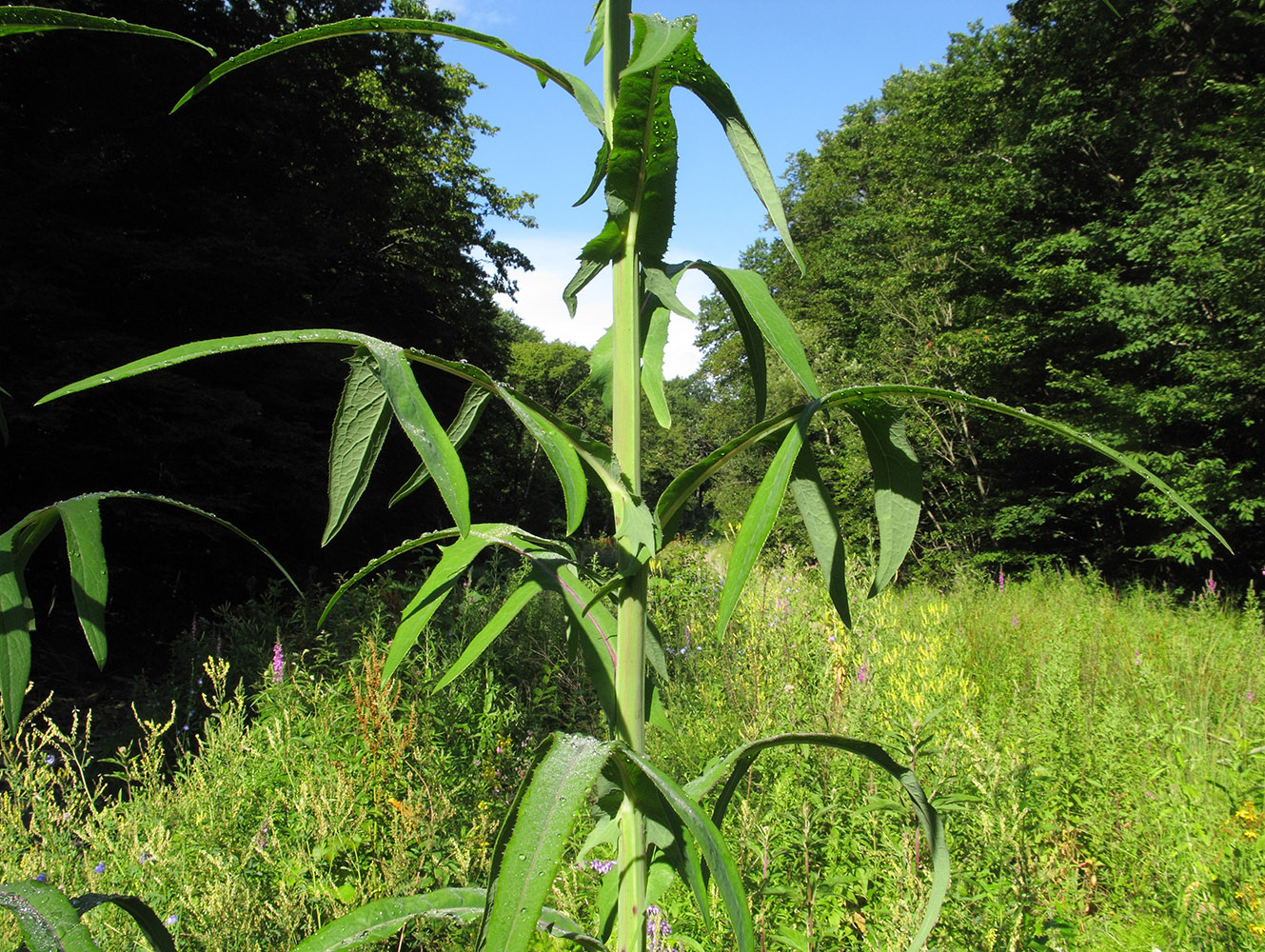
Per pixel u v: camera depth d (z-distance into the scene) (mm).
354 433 636
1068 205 12641
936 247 14016
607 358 910
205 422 8117
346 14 11000
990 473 13469
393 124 13023
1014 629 5965
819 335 20016
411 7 12922
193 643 5254
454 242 14812
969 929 1759
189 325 9219
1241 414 9820
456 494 532
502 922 464
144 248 8016
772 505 684
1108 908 2158
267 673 3475
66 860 2184
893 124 20859
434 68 13555
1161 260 10797
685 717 3777
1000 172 13156
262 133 9578
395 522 12281
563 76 771
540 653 4672
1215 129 10211
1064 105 12094
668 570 5988
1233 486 9375
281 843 2330
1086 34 11984
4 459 7430
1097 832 2428
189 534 8469
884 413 753
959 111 14734
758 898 1822
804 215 27484
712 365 26344
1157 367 10961
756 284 756
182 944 1857
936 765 2324
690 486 757
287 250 9391
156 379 7691
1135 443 10477
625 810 727
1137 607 7742
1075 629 5516
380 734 2691
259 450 8828
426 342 13883
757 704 3174
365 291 12203
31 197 7691
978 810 2082
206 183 9703
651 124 723
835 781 2441
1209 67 11297
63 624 7238
